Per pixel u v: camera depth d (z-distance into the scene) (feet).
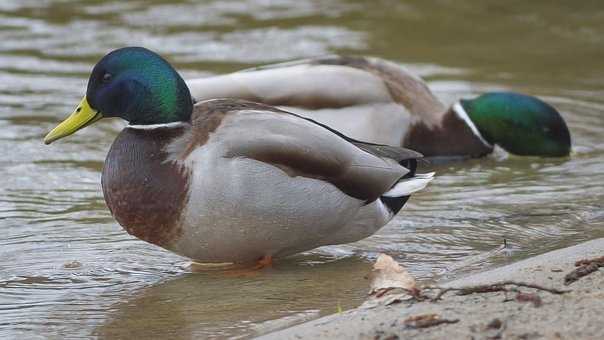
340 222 38.22
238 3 89.51
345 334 29.32
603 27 85.25
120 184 36.37
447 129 58.29
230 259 38.40
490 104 58.34
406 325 29.37
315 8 88.58
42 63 71.51
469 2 91.40
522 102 58.18
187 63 72.23
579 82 70.74
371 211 38.73
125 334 32.63
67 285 37.40
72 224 44.65
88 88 38.68
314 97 55.06
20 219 45.16
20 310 34.91
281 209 36.70
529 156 58.54
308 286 36.88
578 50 78.89
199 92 54.03
